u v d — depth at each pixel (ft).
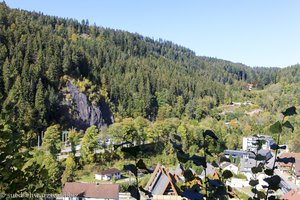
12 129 12.23
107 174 131.23
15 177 11.44
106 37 533.96
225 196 9.04
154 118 309.42
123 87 321.11
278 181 8.68
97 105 287.69
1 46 259.60
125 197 100.27
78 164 144.56
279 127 8.34
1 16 318.24
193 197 7.73
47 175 12.76
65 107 263.90
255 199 9.53
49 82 268.82
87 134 149.28
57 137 142.31
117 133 152.05
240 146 182.70
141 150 7.84
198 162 8.21
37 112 225.56
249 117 258.37
